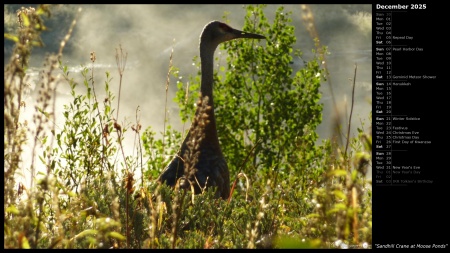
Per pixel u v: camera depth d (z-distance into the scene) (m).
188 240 10.77
